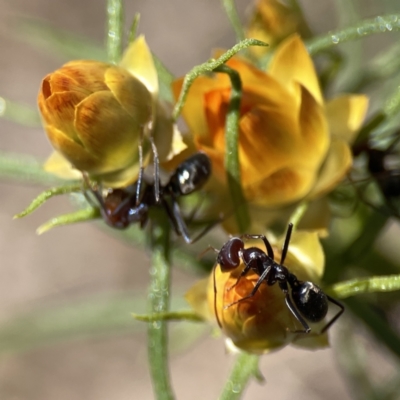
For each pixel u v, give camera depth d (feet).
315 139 0.50
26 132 1.16
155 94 0.49
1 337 0.61
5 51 1.20
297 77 0.50
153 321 0.49
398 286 0.48
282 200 0.50
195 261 0.55
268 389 1.02
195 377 1.05
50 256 1.12
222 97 0.49
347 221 0.54
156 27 1.17
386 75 0.55
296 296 0.47
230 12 0.52
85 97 0.48
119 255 1.12
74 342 1.09
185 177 0.49
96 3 1.20
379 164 0.51
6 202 1.15
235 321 0.48
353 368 0.60
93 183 0.49
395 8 0.62
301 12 0.53
